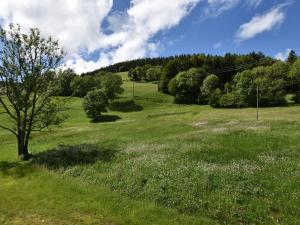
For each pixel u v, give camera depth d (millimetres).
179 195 18328
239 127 39969
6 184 24344
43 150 36719
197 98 139000
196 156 25266
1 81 31672
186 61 168875
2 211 18172
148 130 47875
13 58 31422
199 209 16922
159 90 168250
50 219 16578
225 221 15727
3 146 46625
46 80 33094
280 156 24172
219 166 22141
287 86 124312
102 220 16219
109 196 19297
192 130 42562
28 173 26562
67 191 20750
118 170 23484
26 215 17344
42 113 33531
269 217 15555
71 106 122750
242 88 106875
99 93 100812
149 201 18406
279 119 47281
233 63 152125
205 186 18766
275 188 18109
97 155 29547
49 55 32812
